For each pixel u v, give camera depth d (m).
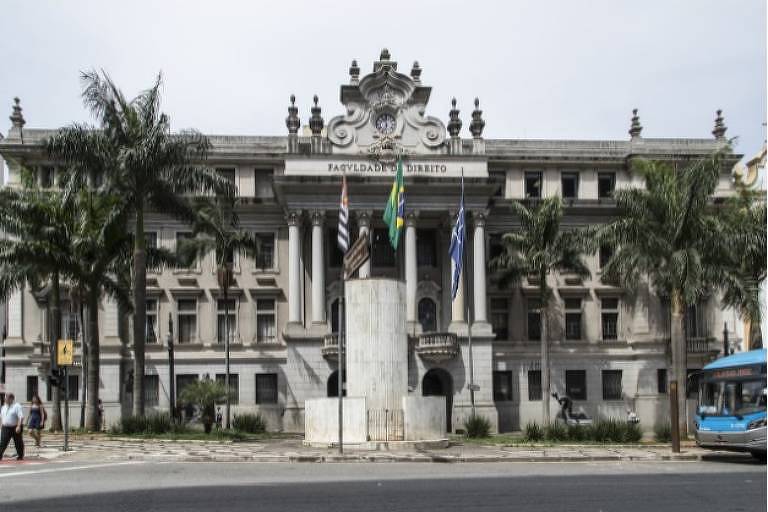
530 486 19.02
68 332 52.75
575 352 55.56
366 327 30.05
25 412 51.72
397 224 36.38
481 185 52.28
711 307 56.09
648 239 38.47
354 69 54.75
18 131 53.03
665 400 54.53
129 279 43.19
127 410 52.75
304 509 15.34
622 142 57.94
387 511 15.17
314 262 52.41
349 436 29.00
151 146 34.66
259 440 35.09
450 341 49.94
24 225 38.25
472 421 40.06
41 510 15.11
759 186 59.41
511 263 48.47
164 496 16.97
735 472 23.00
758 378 27.06
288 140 52.97
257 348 54.16
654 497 17.25
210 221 40.91
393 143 53.03
